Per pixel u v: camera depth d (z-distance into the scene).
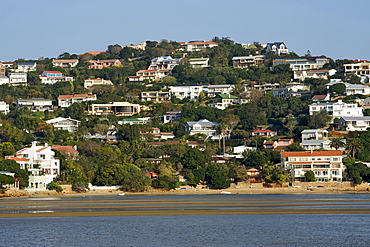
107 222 153.88
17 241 128.50
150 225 148.62
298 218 160.25
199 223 151.62
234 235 134.38
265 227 144.75
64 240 129.62
